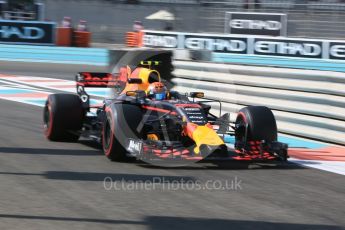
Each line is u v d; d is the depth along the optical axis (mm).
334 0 106375
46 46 94125
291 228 16781
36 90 53344
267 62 79438
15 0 112062
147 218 17219
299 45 83000
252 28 99125
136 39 101688
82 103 29734
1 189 20016
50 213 17391
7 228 15852
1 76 64250
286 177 23344
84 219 16891
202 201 19312
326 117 32312
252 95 36531
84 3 129875
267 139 25312
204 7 113812
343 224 17344
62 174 22594
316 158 27797
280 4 107688
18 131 32719
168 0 121125
